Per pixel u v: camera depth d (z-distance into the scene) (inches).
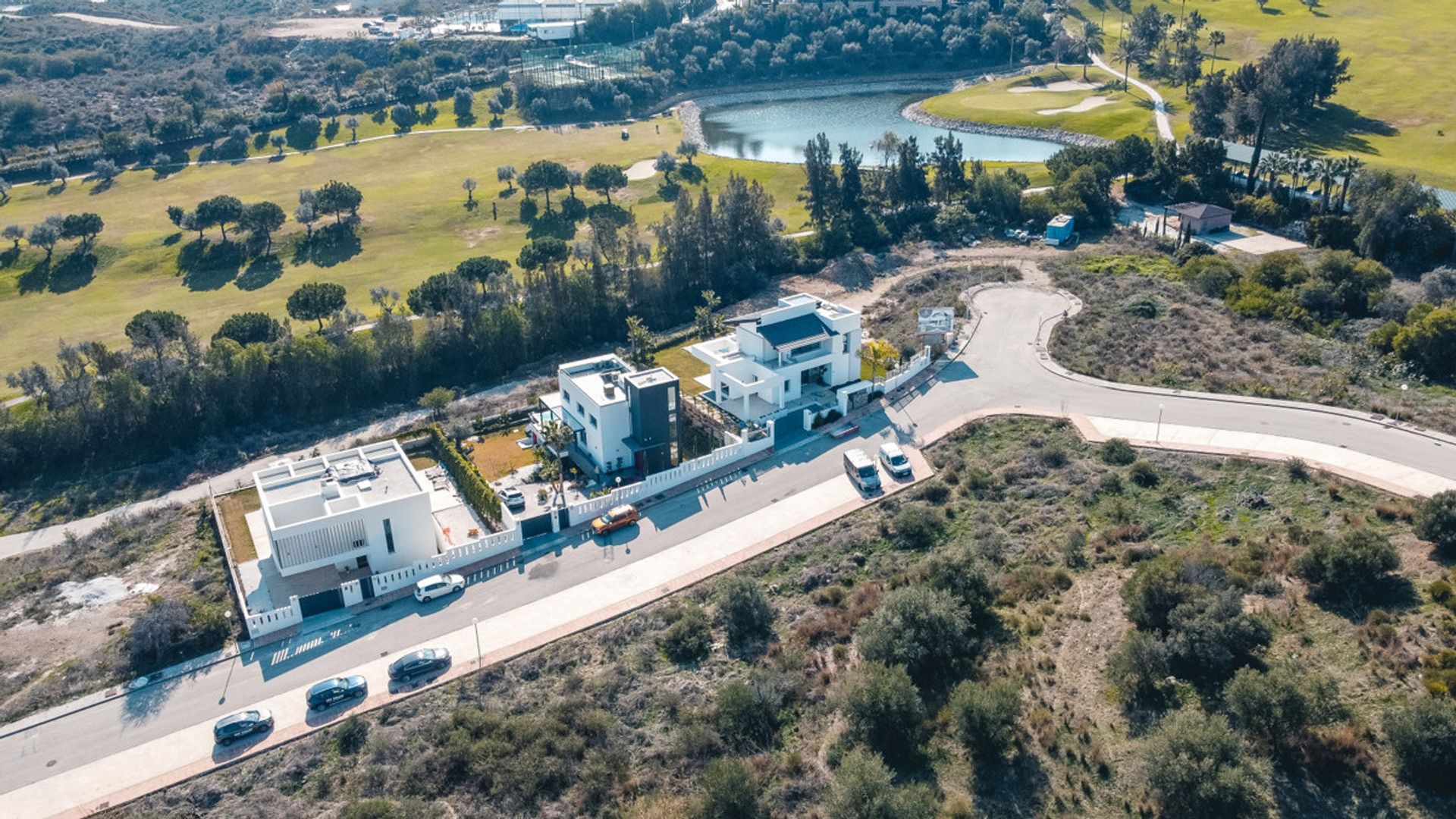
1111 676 2701.8
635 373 4249.5
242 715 2888.8
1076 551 3312.0
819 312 4719.5
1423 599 2763.3
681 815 2434.8
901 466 4013.3
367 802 2487.7
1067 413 4333.2
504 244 7298.2
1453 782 2230.6
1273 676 2413.9
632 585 3467.0
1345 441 3838.6
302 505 3631.9
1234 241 6284.5
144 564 3818.9
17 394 5142.7
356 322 5492.1
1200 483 3663.9
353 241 7372.1
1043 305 5492.1
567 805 2544.3
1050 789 2434.8
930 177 7824.8
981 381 4687.5
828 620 3134.8
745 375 4638.3
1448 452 3683.6
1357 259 5442.9
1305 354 4638.3
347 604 3437.5
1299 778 2322.8
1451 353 4335.6
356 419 4968.0
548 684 3009.4
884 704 2583.7
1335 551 2851.9
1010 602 3110.2
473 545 3604.8
